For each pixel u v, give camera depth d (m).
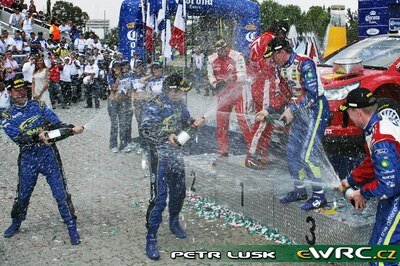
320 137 4.36
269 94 5.98
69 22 23.48
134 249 4.46
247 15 11.79
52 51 17.97
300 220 4.32
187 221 5.13
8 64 13.91
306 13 24.41
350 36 20.41
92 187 6.56
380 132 2.95
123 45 11.89
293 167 4.41
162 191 4.23
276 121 5.11
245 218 5.10
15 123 4.54
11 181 7.03
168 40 10.38
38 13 24.98
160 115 4.26
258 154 5.27
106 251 4.43
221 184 5.48
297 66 4.36
